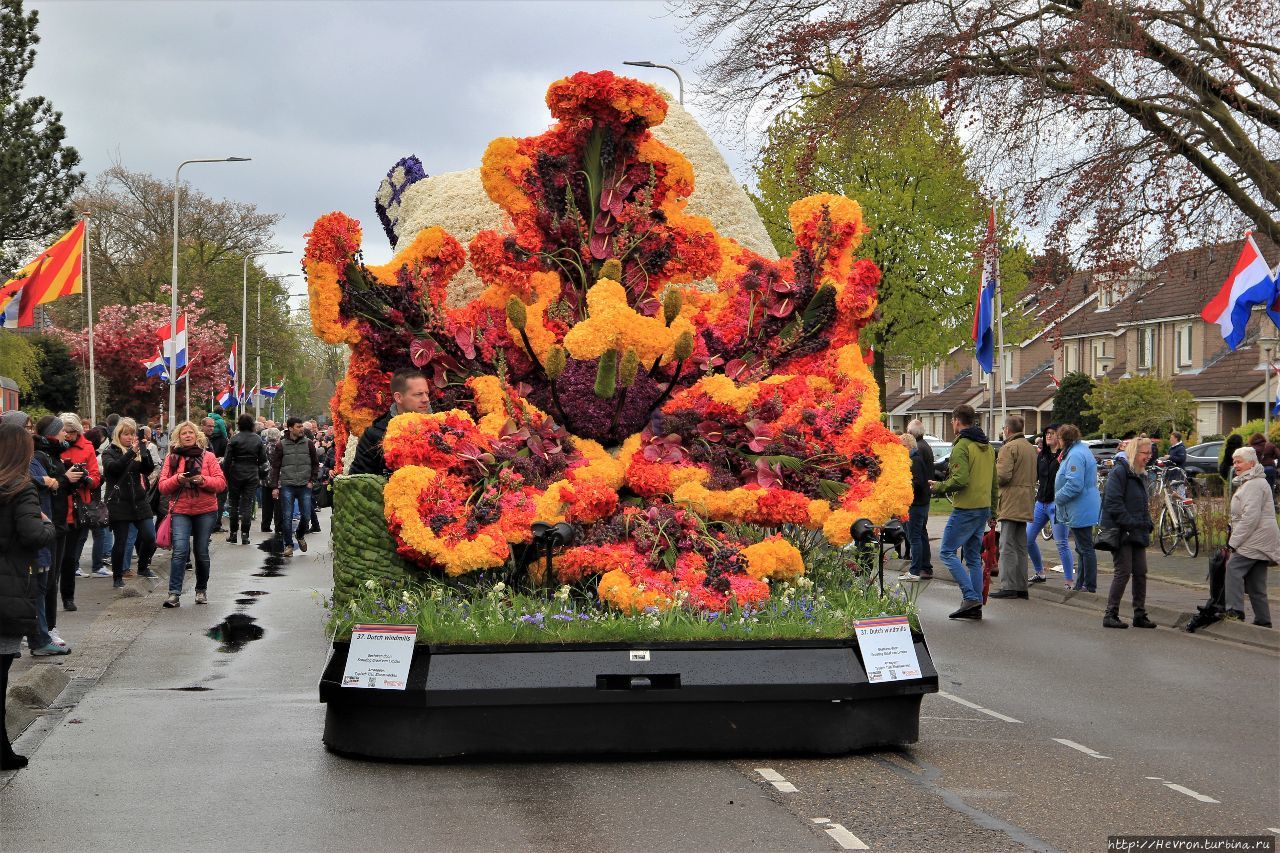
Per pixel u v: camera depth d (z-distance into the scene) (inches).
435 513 315.0
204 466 577.3
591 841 234.8
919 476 732.7
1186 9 701.9
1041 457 725.3
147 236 2716.5
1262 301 797.9
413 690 285.3
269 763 293.0
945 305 1547.7
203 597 581.6
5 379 1523.1
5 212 1643.7
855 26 775.1
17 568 291.4
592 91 366.9
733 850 230.4
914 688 301.1
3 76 1712.6
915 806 262.4
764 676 292.4
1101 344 2359.7
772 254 505.4
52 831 241.6
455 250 375.6
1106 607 616.1
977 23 727.1
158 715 347.9
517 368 370.0
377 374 370.6
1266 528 534.6
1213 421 2025.1
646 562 323.0
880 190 1492.4
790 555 329.1
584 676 287.6
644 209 377.1
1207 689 415.2
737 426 356.2
